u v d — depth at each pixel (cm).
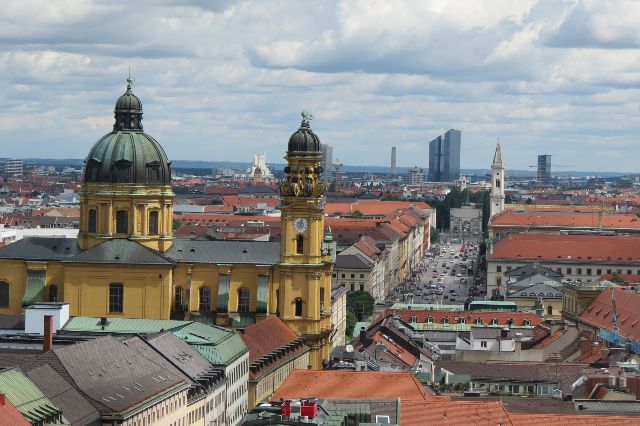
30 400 19512
